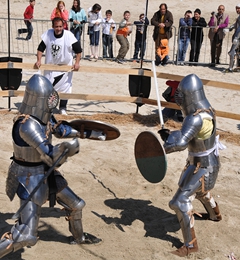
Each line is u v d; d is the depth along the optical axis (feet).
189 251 15.72
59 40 28.09
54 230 17.04
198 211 18.79
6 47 51.60
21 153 13.85
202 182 15.79
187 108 15.64
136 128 28.22
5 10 68.03
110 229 17.28
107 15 47.57
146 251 16.05
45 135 13.60
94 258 15.47
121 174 21.90
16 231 13.51
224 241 16.89
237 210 19.07
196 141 15.65
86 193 19.98
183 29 46.98
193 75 15.78
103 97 29.32
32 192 13.35
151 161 15.87
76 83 38.14
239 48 45.98
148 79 29.17
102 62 46.98
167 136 15.93
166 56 46.32
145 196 19.99
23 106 13.83
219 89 38.73
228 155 24.91
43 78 13.83
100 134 15.43
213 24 47.06
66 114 29.86
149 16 67.82
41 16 66.13
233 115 27.89
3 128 26.91
